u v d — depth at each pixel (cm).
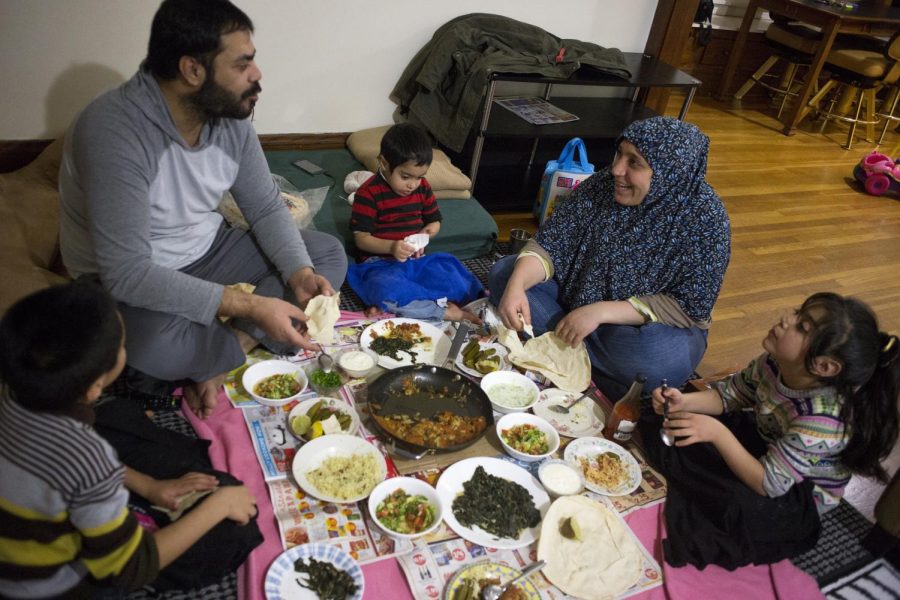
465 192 299
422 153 224
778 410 170
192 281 162
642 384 179
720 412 187
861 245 372
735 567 158
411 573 140
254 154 188
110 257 155
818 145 514
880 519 174
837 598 162
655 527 163
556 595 141
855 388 154
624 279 205
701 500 166
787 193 423
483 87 294
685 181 195
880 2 528
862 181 446
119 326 107
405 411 175
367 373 189
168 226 174
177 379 171
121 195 153
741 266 328
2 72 250
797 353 157
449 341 207
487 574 141
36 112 262
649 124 190
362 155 303
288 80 300
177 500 135
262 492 154
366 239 238
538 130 312
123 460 145
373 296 227
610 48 351
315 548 139
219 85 150
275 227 193
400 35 310
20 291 189
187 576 132
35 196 228
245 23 149
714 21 564
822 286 322
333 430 165
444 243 275
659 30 371
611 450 180
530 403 187
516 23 322
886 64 477
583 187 216
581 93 379
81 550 110
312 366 191
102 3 251
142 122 154
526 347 205
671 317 202
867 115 521
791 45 514
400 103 326
